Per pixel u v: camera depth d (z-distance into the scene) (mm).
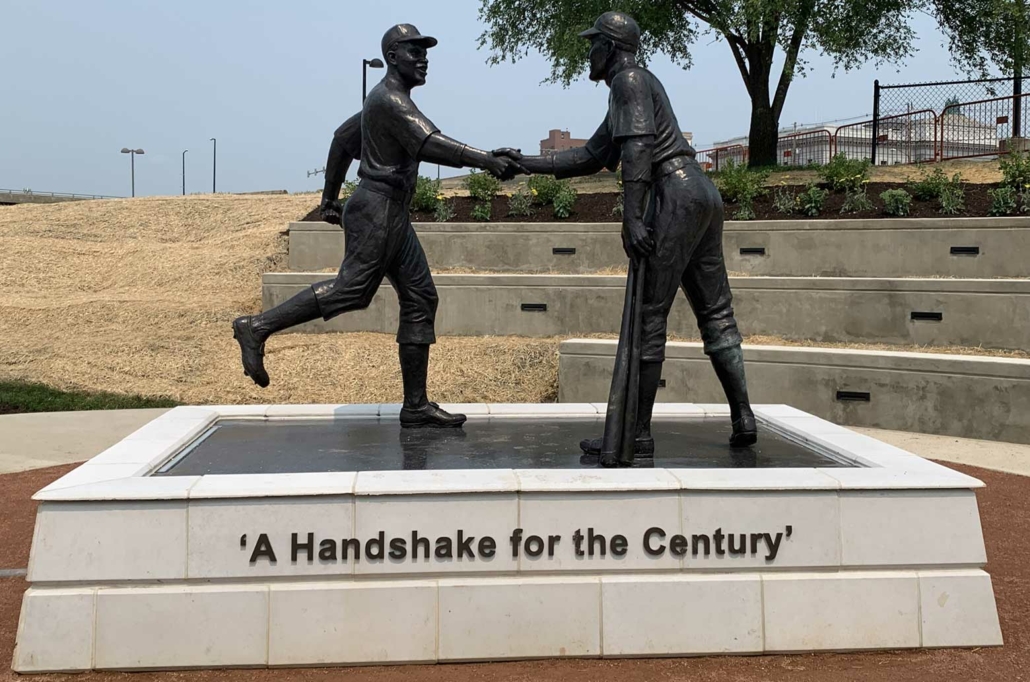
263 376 6105
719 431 7035
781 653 4852
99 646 4570
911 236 13117
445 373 12523
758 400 11555
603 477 4941
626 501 4820
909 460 5523
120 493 4621
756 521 4875
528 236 14703
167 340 13539
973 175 16766
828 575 4891
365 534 4711
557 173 6105
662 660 4773
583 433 6801
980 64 22328
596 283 13258
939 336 11672
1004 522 7250
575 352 11883
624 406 5586
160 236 19219
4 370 12797
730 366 6285
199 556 4641
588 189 18234
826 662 4754
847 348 11906
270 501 4676
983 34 21688
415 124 5809
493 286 13570
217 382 12477
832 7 19375
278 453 5980
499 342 13266
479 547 4758
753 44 21312
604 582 4781
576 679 4496
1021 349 11188
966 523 4961
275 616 4648
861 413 10984
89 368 12828
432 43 6000
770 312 12648
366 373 12516
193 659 4613
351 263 6125
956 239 12867
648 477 4949
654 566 4832
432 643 4699
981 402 10242
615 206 16141
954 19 22094
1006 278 12547
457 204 17172
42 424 10852
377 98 5926
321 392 12195
